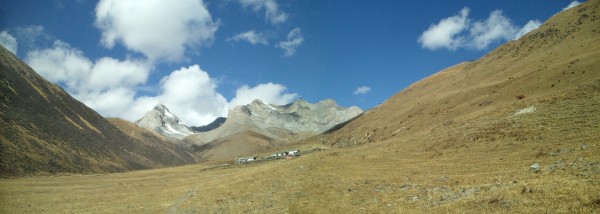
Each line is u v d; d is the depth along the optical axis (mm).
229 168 123562
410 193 35031
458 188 32719
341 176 50344
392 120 124812
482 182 33406
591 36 95250
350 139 139375
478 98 92562
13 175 130750
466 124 67750
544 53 102938
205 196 54688
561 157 35781
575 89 61344
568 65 78375
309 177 51875
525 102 65938
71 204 60156
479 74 125250
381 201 34438
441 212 26469
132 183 95938
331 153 74125
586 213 20297
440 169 44469
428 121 95875
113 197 67250
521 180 30453
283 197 43969
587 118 46562
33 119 198500
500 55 134500
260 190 50625
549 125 48938
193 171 131875
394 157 59531
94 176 135375
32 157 157500
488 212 23922
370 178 46312
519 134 49344
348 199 37781
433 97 124000
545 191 24906
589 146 36625
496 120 61312
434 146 59250
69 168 172750
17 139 163750
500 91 87438
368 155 64750
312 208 36344
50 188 86812
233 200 48062
